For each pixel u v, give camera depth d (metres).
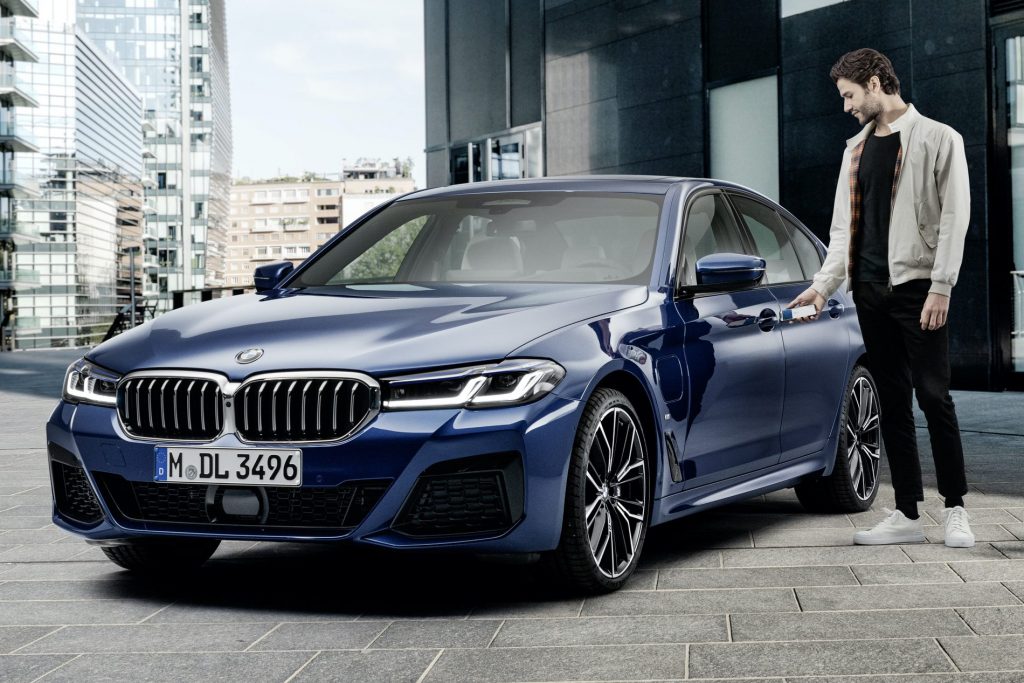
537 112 16.45
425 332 3.46
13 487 6.20
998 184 10.45
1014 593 3.44
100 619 3.45
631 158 14.48
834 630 3.08
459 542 3.27
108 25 128.62
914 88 10.97
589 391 3.45
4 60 64.19
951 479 4.18
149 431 3.52
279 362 3.40
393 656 2.97
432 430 3.25
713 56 13.30
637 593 3.60
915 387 4.21
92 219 85.31
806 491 5.04
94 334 85.19
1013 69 10.32
